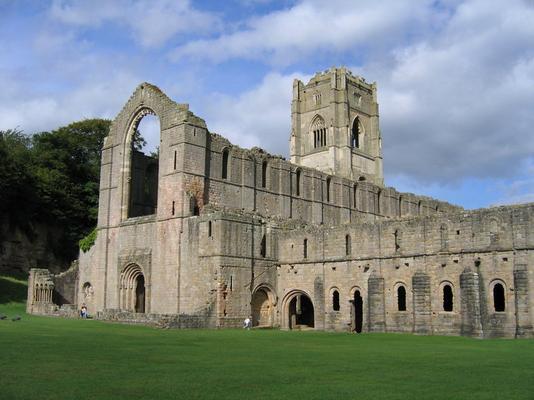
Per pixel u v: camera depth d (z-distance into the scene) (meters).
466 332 60.91
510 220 60.44
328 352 39.03
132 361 30.77
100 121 129.38
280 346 43.47
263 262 78.38
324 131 135.12
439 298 64.69
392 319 68.62
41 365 28.19
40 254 111.38
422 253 66.88
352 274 73.00
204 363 30.64
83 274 91.38
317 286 75.75
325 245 76.38
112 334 50.44
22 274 106.69
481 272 61.75
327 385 23.92
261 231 78.62
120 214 87.69
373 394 21.98
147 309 79.00
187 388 22.53
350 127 134.62
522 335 57.47
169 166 79.50
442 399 21.12
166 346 40.34
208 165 80.88
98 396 20.62
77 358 31.36
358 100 138.88
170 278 76.62
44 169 114.00
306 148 137.50
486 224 62.25
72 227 116.62
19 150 114.25
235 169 84.81
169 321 65.06
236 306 73.12
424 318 64.94
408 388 23.47
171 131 80.06
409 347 44.69
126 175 89.25
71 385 22.75
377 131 140.25
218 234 72.38
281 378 25.64
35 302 87.19
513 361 34.06
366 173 136.62
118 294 84.06
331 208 100.38
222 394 21.44
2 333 47.22
